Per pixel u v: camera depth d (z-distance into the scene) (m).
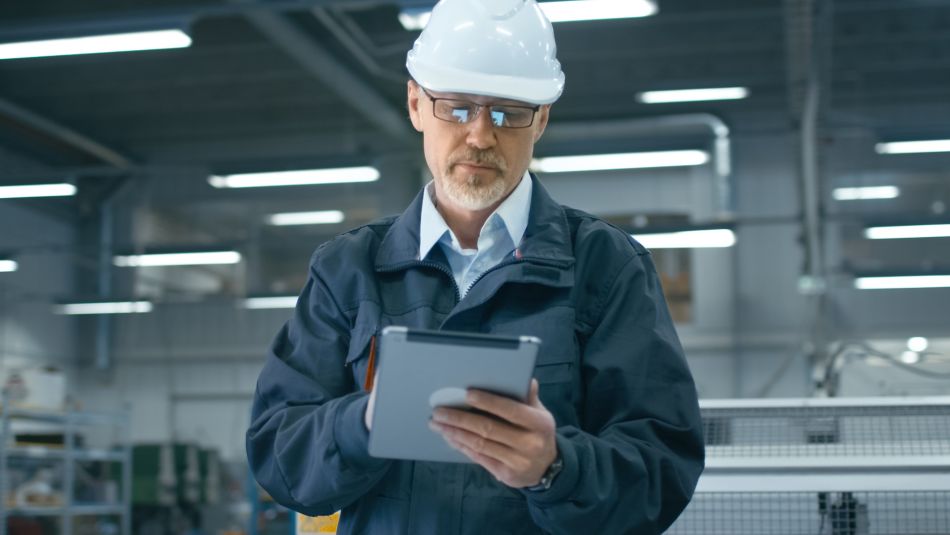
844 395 4.03
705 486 1.91
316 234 13.57
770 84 11.32
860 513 1.89
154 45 6.25
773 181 12.20
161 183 13.55
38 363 13.28
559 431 1.08
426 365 0.93
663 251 12.67
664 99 10.58
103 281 13.55
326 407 1.12
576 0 5.55
